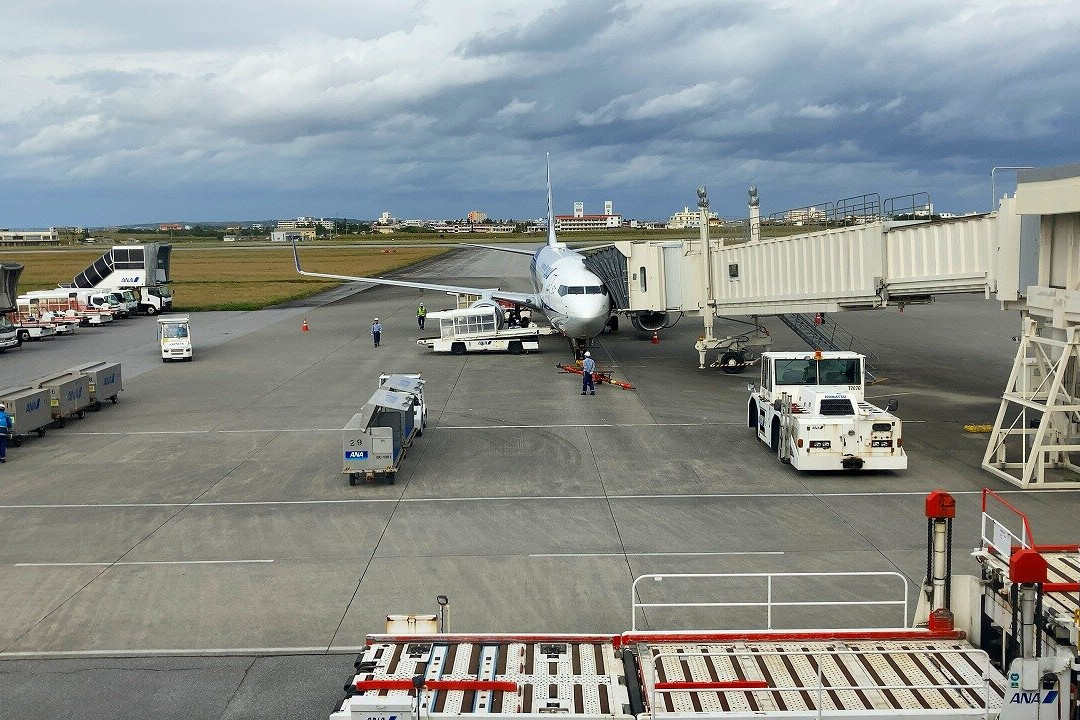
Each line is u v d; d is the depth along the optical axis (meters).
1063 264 26.42
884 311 81.25
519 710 10.59
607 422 36.91
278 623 18.25
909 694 10.88
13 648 17.28
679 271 52.12
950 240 30.80
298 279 136.12
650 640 12.39
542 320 76.44
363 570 21.08
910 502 25.62
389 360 55.44
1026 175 26.45
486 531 23.77
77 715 14.83
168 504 26.62
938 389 42.84
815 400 28.25
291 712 14.84
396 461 28.88
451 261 181.25
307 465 30.88
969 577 12.57
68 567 21.56
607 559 21.52
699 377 47.84
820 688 10.40
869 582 19.80
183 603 19.31
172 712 14.88
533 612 18.48
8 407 33.69
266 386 46.72
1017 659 10.07
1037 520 23.61
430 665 11.86
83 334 72.69
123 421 38.66
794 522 24.00
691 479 28.45
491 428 36.09
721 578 20.20
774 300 43.09
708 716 10.26
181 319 56.16
